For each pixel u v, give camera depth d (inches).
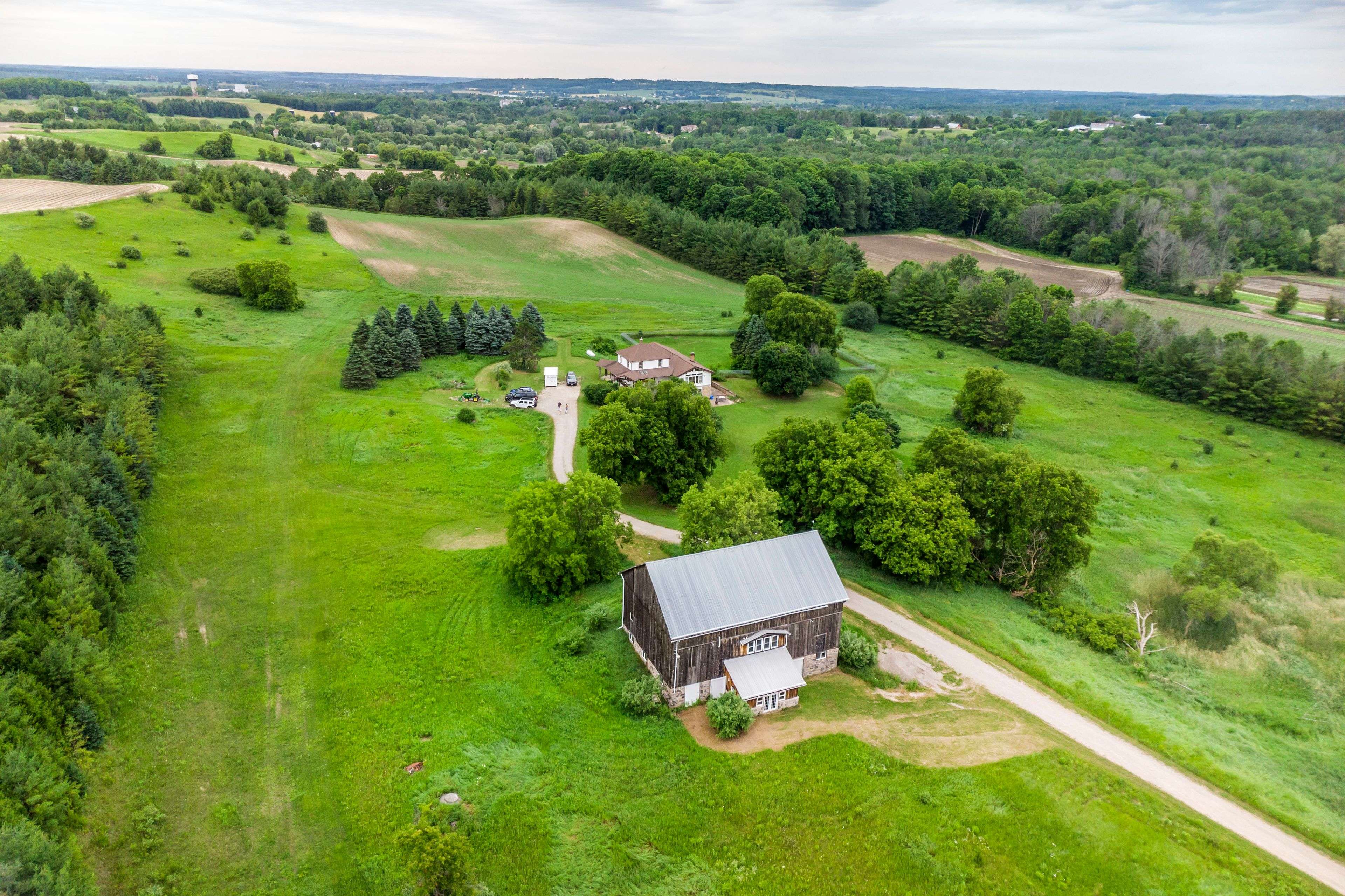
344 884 1536.7
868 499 2723.9
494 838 1616.6
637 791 1753.2
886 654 2262.6
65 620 1900.8
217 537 2721.5
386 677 2110.0
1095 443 4175.7
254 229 6220.5
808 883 1540.4
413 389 4259.4
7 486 2170.3
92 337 3299.7
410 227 7234.3
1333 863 1616.6
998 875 1558.8
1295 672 2287.2
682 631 1943.9
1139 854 1609.3
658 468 3198.8
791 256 6742.1
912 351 5610.2
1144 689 2198.6
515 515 2514.8
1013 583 2731.3
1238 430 4357.8
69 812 1574.8
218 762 1809.8
